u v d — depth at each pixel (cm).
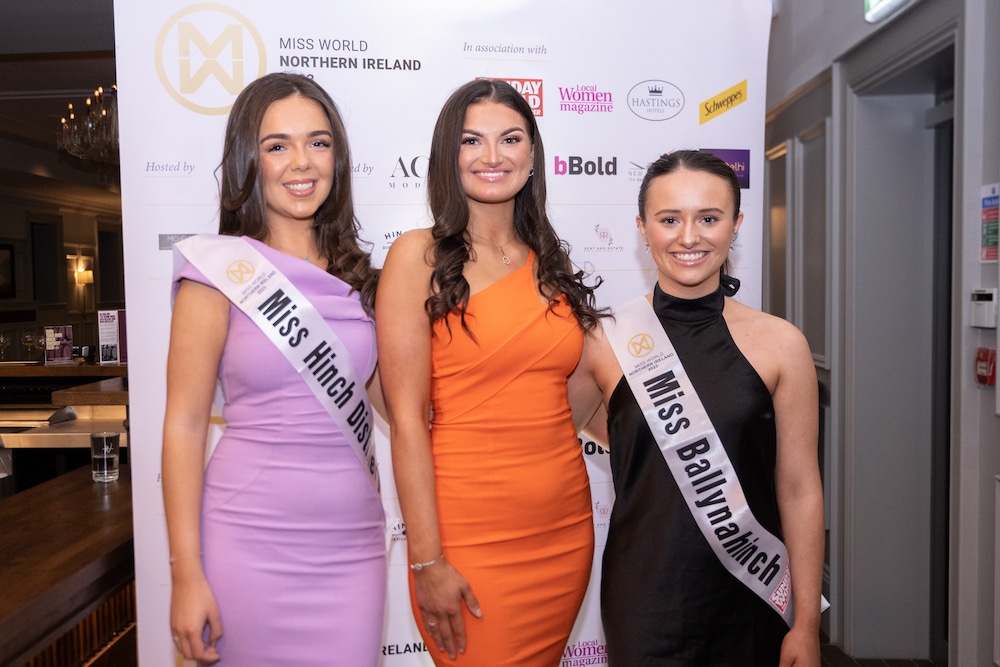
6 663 116
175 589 125
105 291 912
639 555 130
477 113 134
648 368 134
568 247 178
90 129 471
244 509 129
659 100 199
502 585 134
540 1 192
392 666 195
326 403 132
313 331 132
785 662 129
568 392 151
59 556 145
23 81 496
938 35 212
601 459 206
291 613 129
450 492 133
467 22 190
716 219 125
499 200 137
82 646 196
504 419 134
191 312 129
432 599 130
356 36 186
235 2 182
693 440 130
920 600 270
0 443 274
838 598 282
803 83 300
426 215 190
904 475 265
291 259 134
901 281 259
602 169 198
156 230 183
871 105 257
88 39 408
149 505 182
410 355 131
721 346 132
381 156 189
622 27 196
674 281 134
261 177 135
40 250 802
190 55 181
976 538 210
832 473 280
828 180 278
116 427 288
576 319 140
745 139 203
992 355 199
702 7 199
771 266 350
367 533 137
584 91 196
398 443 130
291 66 184
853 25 254
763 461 129
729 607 129
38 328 775
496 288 136
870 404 262
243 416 131
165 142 182
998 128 194
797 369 128
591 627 206
